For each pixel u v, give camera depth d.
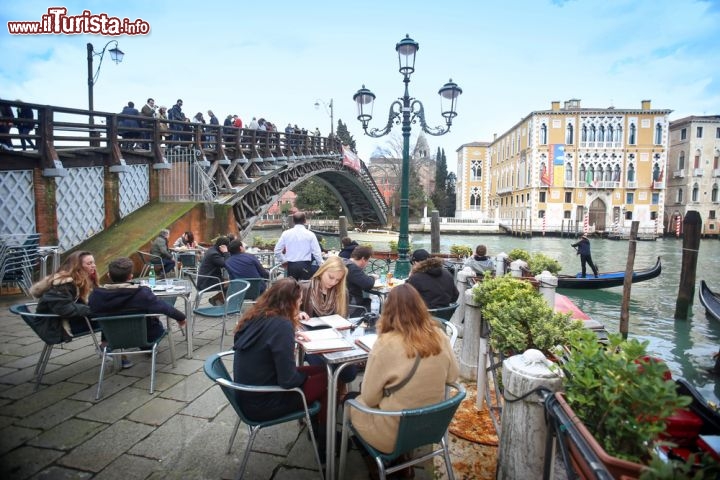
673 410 1.77
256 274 5.99
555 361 2.94
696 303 14.23
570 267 26.20
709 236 53.91
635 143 52.59
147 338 4.12
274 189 21.08
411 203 59.97
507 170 63.88
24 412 3.58
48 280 4.05
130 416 3.54
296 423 3.50
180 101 15.62
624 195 52.94
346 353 2.83
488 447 3.23
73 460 2.94
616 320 12.15
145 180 12.75
